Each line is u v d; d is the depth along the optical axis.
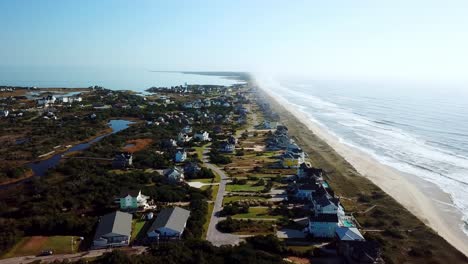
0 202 98.44
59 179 118.06
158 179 116.69
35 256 73.44
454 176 132.50
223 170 133.00
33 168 134.12
